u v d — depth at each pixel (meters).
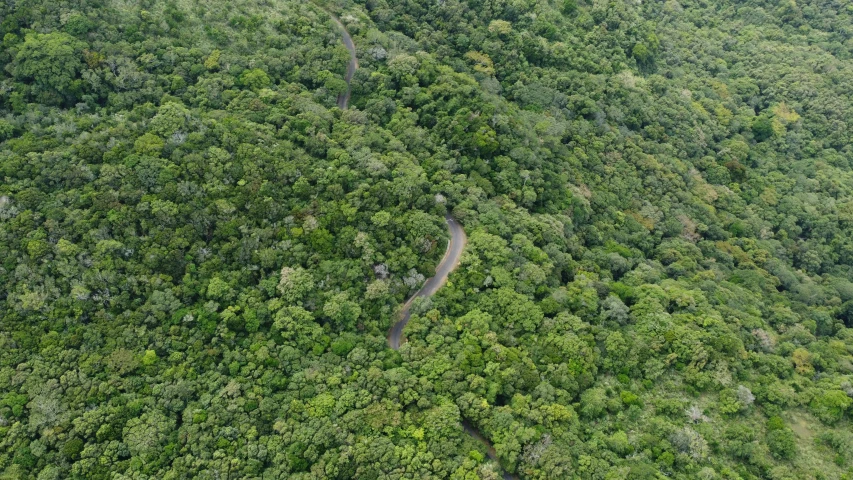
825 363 122.69
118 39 141.38
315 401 100.75
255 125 134.12
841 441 105.25
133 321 105.12
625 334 118.06
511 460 96.50
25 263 104.12
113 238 110.94
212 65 144.88
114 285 107.12
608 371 113.38
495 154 145.12
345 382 104.75
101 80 134.25
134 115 129.50
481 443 99.12
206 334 106.81
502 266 123.81
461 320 115.00
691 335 116.38
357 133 139.88
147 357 102.06
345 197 126.62
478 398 102.81
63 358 98.69
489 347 110.81
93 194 112.88
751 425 108.69
